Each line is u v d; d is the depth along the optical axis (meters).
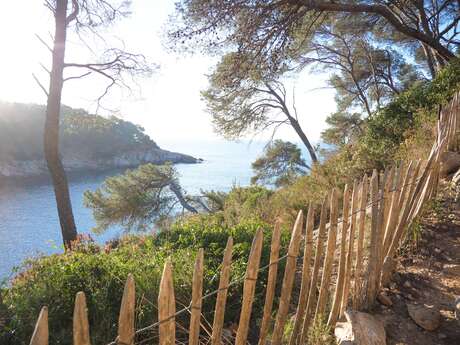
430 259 3.98
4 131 82.69
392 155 8.13
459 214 4.65
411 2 13.71
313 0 9.69
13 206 44.00
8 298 3.47
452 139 6.23
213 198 15.00
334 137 24.36
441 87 10.36
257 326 3.58
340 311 3.18
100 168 97.50
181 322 3.41
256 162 21.39
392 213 3.46
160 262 4.14
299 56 15.73
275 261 2.40
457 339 2.93
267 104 17.00
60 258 4.34
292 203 8.11
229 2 9.06
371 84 21.81
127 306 1.58
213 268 4.14
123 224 14.66
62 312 3.25
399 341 2.95
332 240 2.91
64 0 9.96
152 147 125.44
